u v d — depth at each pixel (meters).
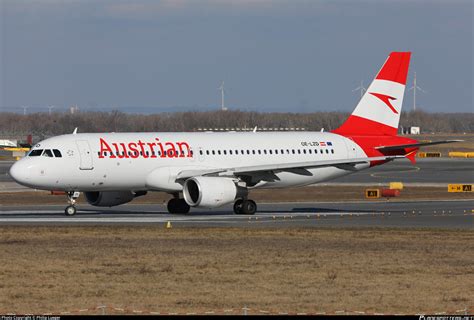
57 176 153.88
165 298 78.94
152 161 160.38
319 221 148.62
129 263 97.94
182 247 110.94
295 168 164.25
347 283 86.44
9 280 87.50
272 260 100.25
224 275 90.44
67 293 81.19
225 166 166.88
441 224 144.25
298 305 76.00
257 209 176.88
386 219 152.38
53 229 130.50
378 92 181.62
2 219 151.25
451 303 77.25
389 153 181.38
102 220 149.50
